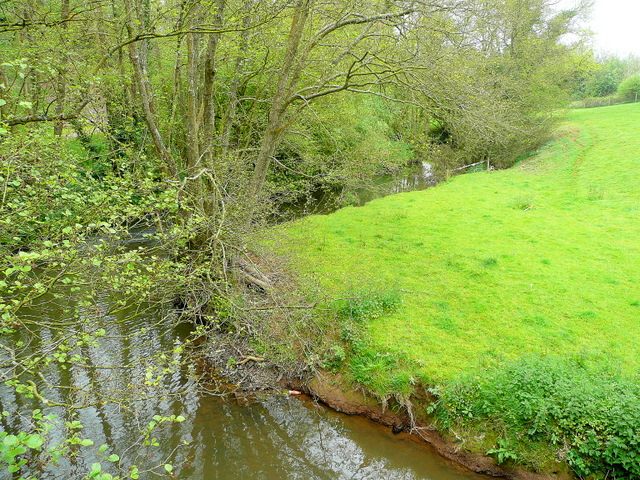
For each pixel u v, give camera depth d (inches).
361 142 737.0
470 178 960.3
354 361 317.1
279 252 452.8
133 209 233.9
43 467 240.2
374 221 645.9
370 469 257.0
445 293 401.1
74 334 193.5
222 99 663.1
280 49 486.3
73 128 405.4
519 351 307.4
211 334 363.3
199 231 331.0
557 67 1024.9
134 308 416.5
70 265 202.1
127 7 339.9
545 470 236.2
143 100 386.6
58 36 315.6
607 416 234.8
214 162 369.7
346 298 359.6
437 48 396.2
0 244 220.5
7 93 285.3
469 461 253.8
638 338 315.0
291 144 601.6
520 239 533.6
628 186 716.7
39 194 221.8
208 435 275.6
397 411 288.4
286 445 272.1
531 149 1141.1
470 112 400.5
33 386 155.7
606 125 1179.3
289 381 325.4
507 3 842.2
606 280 409.1
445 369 291.9
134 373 313.6
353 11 362.0
